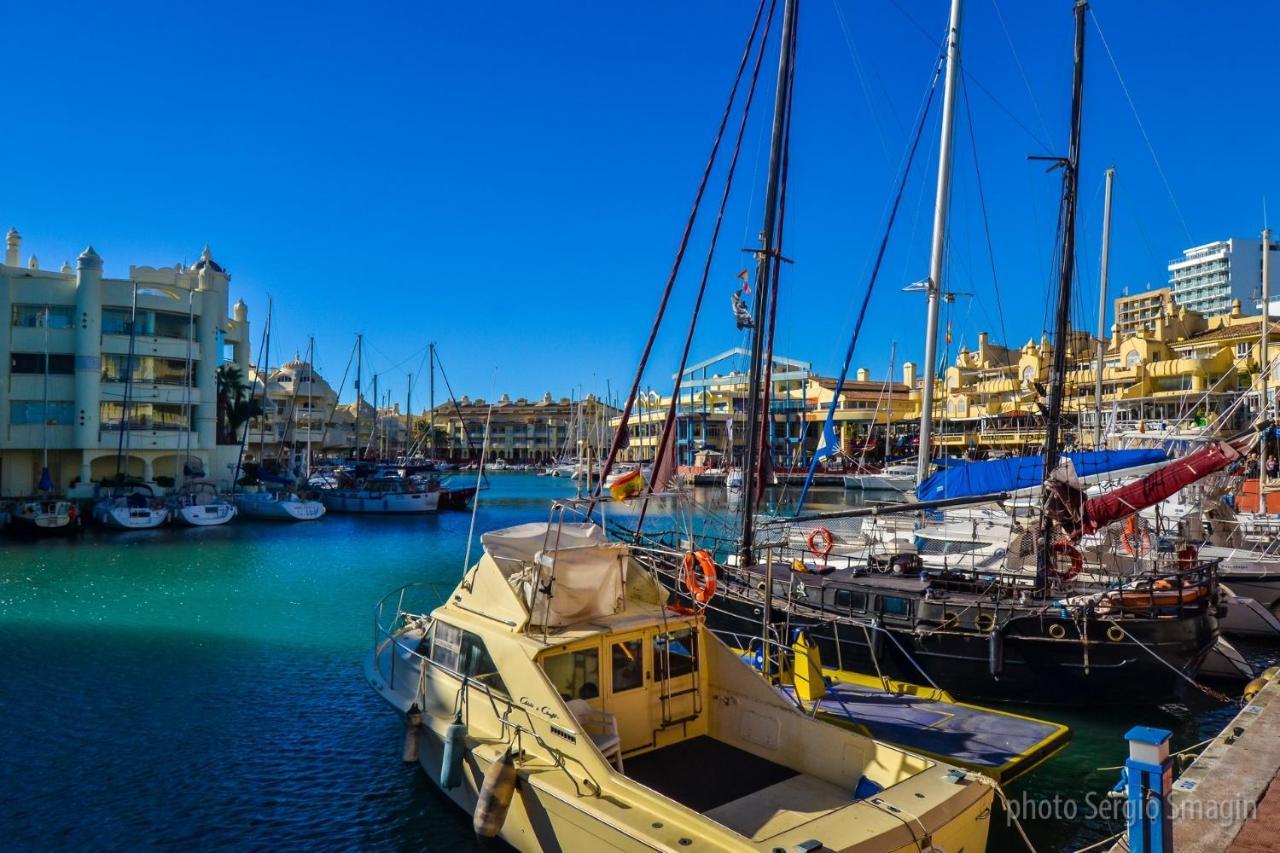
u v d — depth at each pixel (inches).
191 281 2578.7
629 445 4722.0
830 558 943.7
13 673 770.2
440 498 2714.1
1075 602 604.1
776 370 3316.9
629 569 474.6
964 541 840.3
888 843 293.6
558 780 354.9
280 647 874.8
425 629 532.4
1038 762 450.9
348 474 3164.4
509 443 6619.1
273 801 490.0
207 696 697.6
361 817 466.0
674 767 402.3
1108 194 1593.3
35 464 2145.7
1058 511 657.0
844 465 3747.5
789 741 402.0
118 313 2214.6
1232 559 917.2
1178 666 588.7
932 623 634.8
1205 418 1485.0
